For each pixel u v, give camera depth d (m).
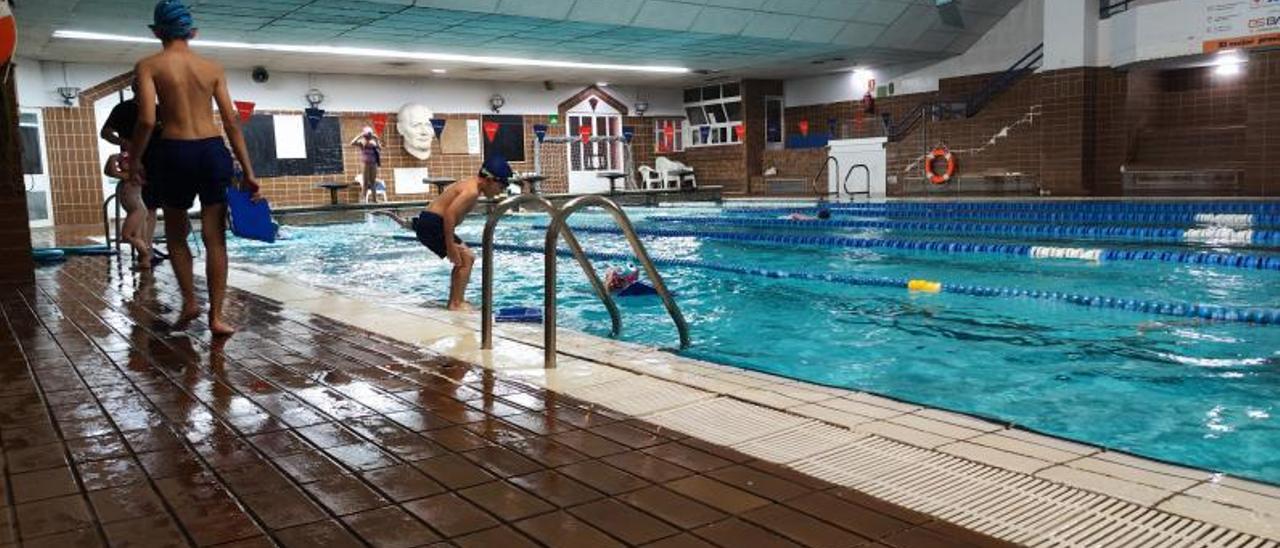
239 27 13.32
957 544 1.74
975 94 18.58
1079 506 1.94
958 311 5.89
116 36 13.45
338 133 19.00
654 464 2.26
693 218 14.55
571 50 16.48
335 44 15.05
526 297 6.76
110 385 3.23
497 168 5.37
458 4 12.33
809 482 2.11
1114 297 6.06
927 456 2.30
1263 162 13.57
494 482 2.14
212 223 4.24
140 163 4.31
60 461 2.34
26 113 15.55
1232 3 13.53
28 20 12.07
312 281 6.84
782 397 2.96
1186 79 16.09
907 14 16.50
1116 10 15.46
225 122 4.39
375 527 1.87
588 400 2.92
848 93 21.25
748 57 18.11
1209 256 7.70
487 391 3.07
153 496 2.07
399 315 4.90
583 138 19.28
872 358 4.52
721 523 1.86
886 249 9.70
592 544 1.76
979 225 11.53
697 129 23.66
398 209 16.64
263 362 3.61
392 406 2.88
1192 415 3.40
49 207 15.87
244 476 2.21
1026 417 3.41
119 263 8.07
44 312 5.05
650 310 6.05
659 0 13.73
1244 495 2.00
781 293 6.79
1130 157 15.91
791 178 20.88
